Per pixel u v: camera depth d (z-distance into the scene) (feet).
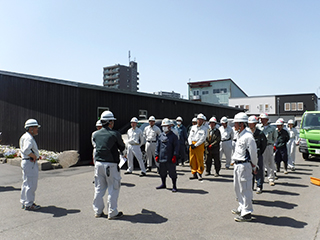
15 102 46.29
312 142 39.58
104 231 14.08
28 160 17.71
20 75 44.45
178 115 59.52
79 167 34.83
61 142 39.01
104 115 16.71
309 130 40.16
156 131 31.45
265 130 24.53
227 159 33.55
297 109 156.66
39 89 42.42
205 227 14.61
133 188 23.38
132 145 29.30
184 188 23.39
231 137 33.63
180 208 17.84
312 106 152.97
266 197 20.54
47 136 41.09
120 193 21.72
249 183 15.53
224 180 26.76
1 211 17.39
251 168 15.61
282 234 13.66
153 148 31.32
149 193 21.71
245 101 170.60
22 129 45.09
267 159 24.54
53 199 20.17
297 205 18.51
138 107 48.11
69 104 38.17
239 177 15.62
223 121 33.19
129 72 346.95
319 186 24.03
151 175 29.35
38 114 42.52
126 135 36.11
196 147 26.73
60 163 34.91
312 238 13.17
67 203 19.15
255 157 15.42
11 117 46.96
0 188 24.02
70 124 37.93
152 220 15.66
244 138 15.64
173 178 22.30
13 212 17.19
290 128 31.96
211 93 192.95
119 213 16.15
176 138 22.53
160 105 53.83
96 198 16.21
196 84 197.16
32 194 17.74
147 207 18.08
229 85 187.32
